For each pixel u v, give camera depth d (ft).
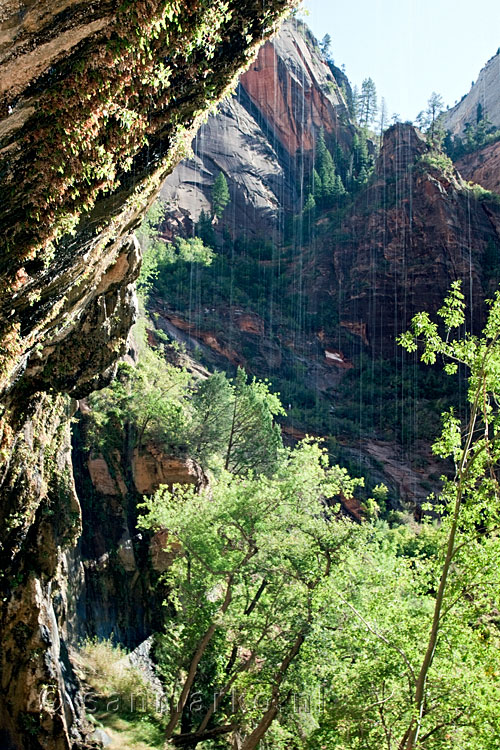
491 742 34.47
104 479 84.33
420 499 208.54
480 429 38.88
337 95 487.61
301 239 344.49
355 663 46.44
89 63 21.85
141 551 84.99
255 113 425.28
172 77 27.66
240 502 64.08
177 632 66.49
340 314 301.43
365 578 54.34
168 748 55.57
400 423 247.91
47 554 51.34
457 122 645.51
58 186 24.39
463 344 39.68
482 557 36.73
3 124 21.33
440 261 300.20
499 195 334.24
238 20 28.63
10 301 28.81
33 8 19.12
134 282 57.62
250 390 120.47
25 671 47.37
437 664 39.58
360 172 403.13
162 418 97.50
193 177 345.10
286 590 58.08
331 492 64.03
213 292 268.00
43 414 52.08
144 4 21.22
